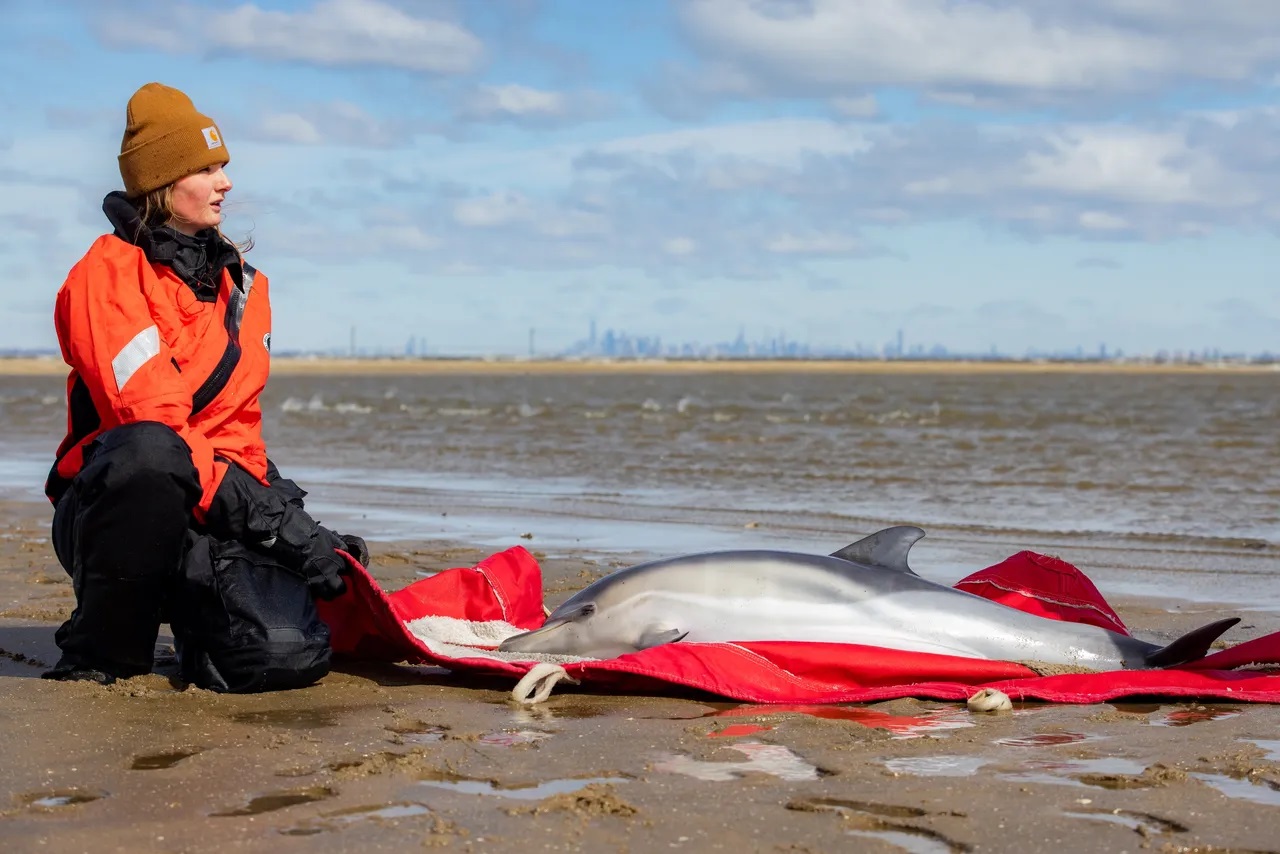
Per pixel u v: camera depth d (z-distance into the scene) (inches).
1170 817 145.2
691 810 147.1
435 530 465.7
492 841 135.7
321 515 517.3
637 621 234.7
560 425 1296.8
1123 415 1621.6
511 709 201.8
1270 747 178.2
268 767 163.2
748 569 237.9
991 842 137.4
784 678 212.7
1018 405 2063.2
